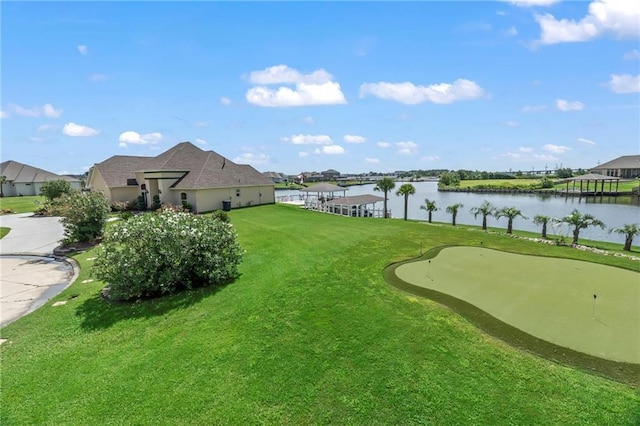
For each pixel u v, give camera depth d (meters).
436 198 62.06
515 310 8.18
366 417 4.86
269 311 8.27
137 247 9.36
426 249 14.41
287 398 5.27
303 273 11.14
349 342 6.80
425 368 5.93
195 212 28.23
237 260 10.99
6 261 14.84
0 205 38.41
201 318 8.03
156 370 6.06
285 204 35.16
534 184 80.69
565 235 19.58
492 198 61.19
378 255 13.43
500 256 13.23
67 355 6.67
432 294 9.30
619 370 5.79
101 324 7.93
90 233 16.81
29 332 7.71
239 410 5.05
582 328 7.23
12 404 5.32
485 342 6.73
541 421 4.71
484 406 5.00
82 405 5.26
